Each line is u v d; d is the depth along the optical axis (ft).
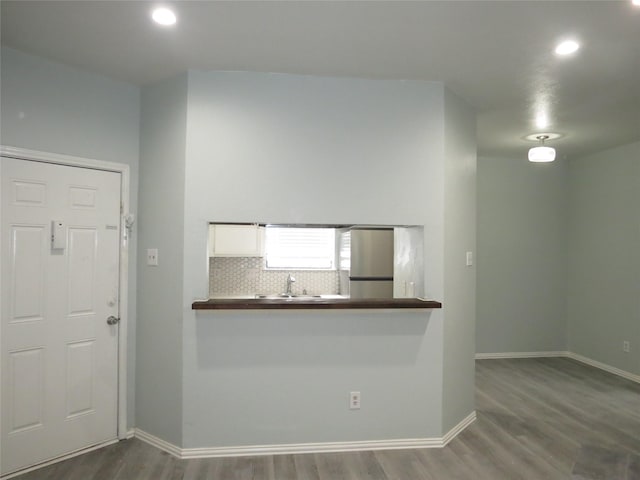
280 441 9.89
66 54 9.05
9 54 8.82
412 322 10.25
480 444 10.47
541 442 10.64
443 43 8.44
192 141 9.71
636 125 13.84
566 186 19.15
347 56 9.05
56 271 9.48
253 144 9.86
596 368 17.37
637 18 7.43
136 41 8.46
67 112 9.62
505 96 11.30
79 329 9.82
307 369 9.96
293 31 8.02
